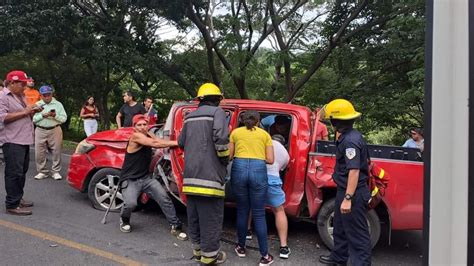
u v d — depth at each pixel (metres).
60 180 7.35
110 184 5.73
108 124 18.56
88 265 4.01
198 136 3.85
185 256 4.33
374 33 13.89
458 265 1.09
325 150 5.23
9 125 5.16
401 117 12.79
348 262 4.13
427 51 1.13
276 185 4.40
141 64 15.19
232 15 16.53
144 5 14.59
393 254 4.73
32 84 8.91
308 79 15.84
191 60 18.20
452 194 1.09
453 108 1.08
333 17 15.46
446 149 1.09
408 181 4.34
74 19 13.69
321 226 4.61
